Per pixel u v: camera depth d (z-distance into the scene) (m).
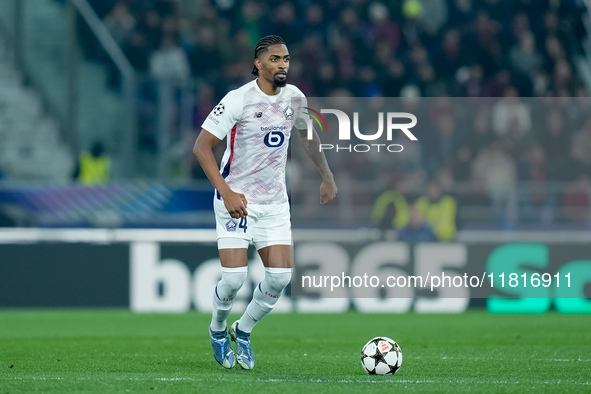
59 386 18.89
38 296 43.44
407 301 45.38
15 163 51.22
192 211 44.66
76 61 52.06
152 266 43.78
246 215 19.77
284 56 19.69
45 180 51.16
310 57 57.66
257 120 19.91
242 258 20.31
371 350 21.25
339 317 41.81
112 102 52.97
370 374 21.25
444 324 38.22
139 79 48.84
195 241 44.03
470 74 58.56
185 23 59.25
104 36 53.62
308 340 31.52
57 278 43.50
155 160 48.78
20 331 34.75
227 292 20.44
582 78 62.41
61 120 51.97
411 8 62.19
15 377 20.69
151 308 43.56
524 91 59.28
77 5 53.00
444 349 28.34
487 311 45.50
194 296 43.72
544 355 26.47
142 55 55.84
